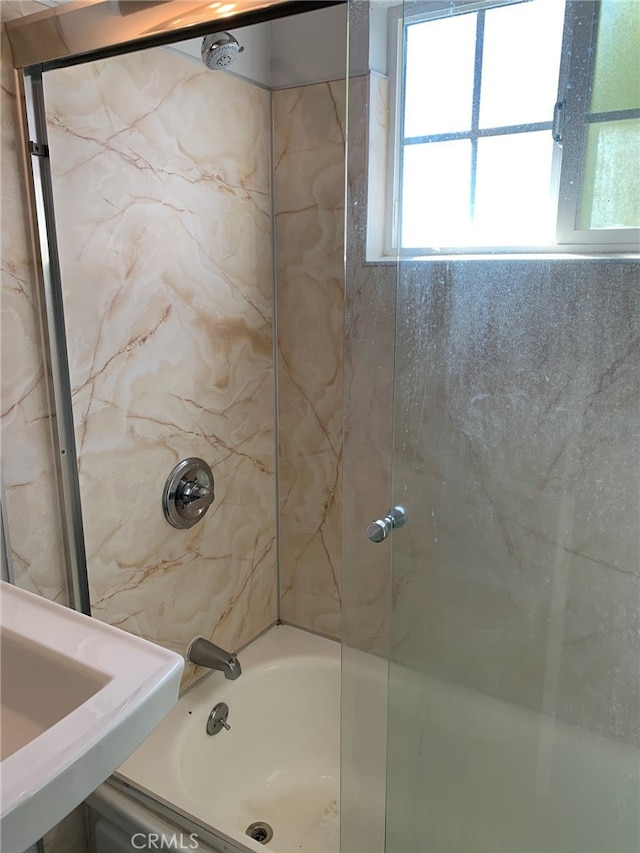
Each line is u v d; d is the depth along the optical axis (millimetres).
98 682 764
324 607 1919
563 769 1425
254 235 1672
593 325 1287
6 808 564
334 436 1771
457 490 1432
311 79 1581
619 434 1310
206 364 1579
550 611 1422
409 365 1442
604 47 1184
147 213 1351
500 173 1301
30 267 1131
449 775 1438
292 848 1538
